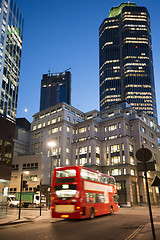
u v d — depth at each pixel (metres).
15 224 17.67
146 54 184.12
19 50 109.38
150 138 77.75
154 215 26.16
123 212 32.41
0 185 22.70
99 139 74.06
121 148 65.88
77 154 72.00
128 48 184.62
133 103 167.25
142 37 189.38
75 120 80.69
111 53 190.25
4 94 90.12
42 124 83.31
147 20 199.25
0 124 24.19
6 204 22.62
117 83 179.00
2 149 23.94
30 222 19.14
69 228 14.93
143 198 63.06
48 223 18.27
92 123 73.31
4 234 12.40
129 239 10.52
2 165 23.48
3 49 92.81
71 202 19.19
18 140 79.69
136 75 175.88
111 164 66.94
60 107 83.06
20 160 66.31
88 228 14.86
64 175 20.45
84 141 71.38
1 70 89.31
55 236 11.66
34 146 81.50
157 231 12.61
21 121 98.19
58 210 19.41
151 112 165.88
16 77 103.38
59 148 72.69
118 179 63.09
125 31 191.25
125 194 60.50
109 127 73.38
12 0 105.38
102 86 185.50
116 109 78.75
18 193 47.16
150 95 170.50
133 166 64.75
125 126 70.19
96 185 23.25
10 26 101.25
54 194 20.11
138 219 21.05
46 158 65.25
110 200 26.66
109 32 199.00
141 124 73.69
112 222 18.45
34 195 45.97
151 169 9.91
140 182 65.12
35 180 62.03
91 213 21.08
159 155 81.94
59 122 75.69
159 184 12.00
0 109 85.81
